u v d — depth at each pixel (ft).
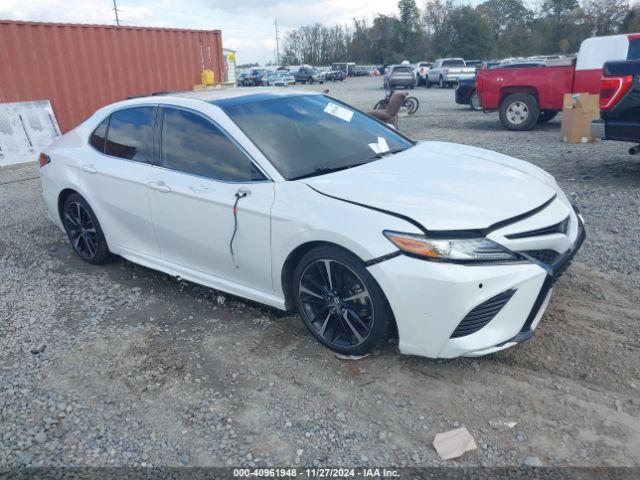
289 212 10.96
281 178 11.57
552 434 8.89
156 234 14.21
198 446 9.11
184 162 13.33
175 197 13.20
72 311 14.16
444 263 9.34
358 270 10.12
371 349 10.73
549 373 10.37
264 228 11.43
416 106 57.57
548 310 12.55
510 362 10.78
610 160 27.37
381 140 13.91
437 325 9.56
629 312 12.26
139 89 40.93
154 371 11.21
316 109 14.33
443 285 9.28
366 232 9.91
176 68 43.32
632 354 10.71
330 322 11.23
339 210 10.40
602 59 35.99
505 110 40.88
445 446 8.71
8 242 19.97
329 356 11.30
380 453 8.74
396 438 9.03
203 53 45.29
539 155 29.71
